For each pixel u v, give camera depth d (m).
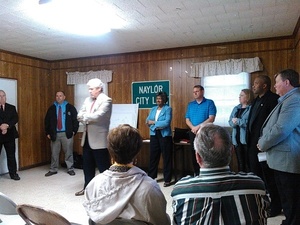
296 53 3.93
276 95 2.78
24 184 4.23
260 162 2.77
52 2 2.71
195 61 4.77
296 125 2.03
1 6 2.82
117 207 1.23
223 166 1.09
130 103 5.29
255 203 1.04
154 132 4.25
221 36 4.16
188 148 4.76
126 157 1.33
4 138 4.49
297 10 3.07
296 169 2.06
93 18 3.23
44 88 5.88
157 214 1.29
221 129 1.14
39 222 1.31
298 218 2.11
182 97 4.88
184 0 2.73
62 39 4.19
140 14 3.12
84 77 5.62
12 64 5.13
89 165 3.47
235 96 4.53
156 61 5.07
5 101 4.61
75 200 3.44
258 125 2.78
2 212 1.54
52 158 4.97
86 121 3.25
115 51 5.15
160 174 4.88
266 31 3.93
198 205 1.05
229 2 2.81
